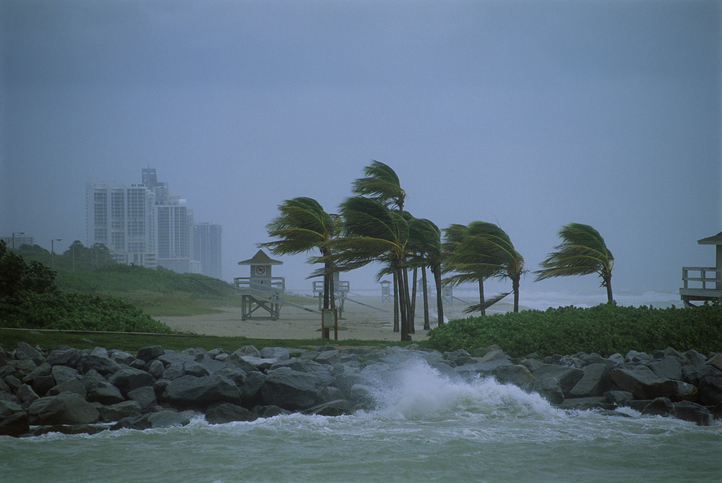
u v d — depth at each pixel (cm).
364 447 866
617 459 808
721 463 783
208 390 1093
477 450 849
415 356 1411
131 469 765
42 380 1160
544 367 1263
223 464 784
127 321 2386
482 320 1672
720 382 1119
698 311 1627
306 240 2602
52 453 840
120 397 1120
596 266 2520
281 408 1109
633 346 1452
